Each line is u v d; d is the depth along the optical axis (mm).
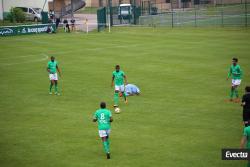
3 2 163125
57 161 36906
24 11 158125
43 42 108438
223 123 45312
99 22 133500
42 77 69500
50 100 55906
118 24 144125
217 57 82125
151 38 111812
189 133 42594
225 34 114125
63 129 44719
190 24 137625
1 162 37000
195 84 62062
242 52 86625
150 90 59375
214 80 64188
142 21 148125
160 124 45438
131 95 57062
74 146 40094
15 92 60250
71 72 72188
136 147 39438
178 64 76500
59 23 146500
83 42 107062
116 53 89562
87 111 50812
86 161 36750
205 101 53500
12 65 79812
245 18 136250
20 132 44188
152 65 76188
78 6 189000
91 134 43094
